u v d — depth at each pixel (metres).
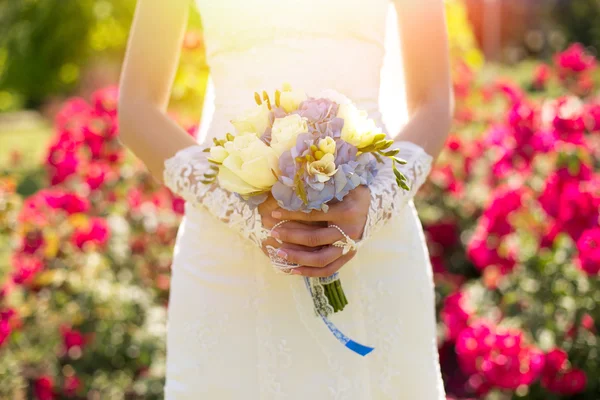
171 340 1.72
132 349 3.06
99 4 11.88
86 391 3.06
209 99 1.92
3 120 15.59
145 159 1.68
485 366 2.76
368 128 1.39
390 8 1.85
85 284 3.16
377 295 1.64
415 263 1.72
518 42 18.06
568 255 3.03
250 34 1.64
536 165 3.24
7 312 3.05
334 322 1.59
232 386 1.61
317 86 1.64
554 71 5.27
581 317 2.88
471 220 4.28
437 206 4.32
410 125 1.69
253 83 1.65
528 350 2.78
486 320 3.04
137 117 1.68
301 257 1.43
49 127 13.71
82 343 3.04
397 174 1.43
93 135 3.77
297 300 1.59
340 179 1.34
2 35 12.89
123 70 1.74
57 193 3.25
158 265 3.51
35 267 3.10
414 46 1.72
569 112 3.06
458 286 4.02
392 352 1.65
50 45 12.28
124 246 3.34
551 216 2.86
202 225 1.67
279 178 1.34
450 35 6.26
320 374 1.59
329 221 1.44
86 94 12.83
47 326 3.17
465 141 4.45
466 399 3.39
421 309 1.72
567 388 2.82
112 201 3.71
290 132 1.34
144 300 3.20
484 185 4.19
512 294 3.08
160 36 1.70
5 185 3.40
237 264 1.62
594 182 2.91
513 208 3.10
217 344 1.62
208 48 1.73
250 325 1.61
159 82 1.72
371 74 1.71
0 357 3.14
